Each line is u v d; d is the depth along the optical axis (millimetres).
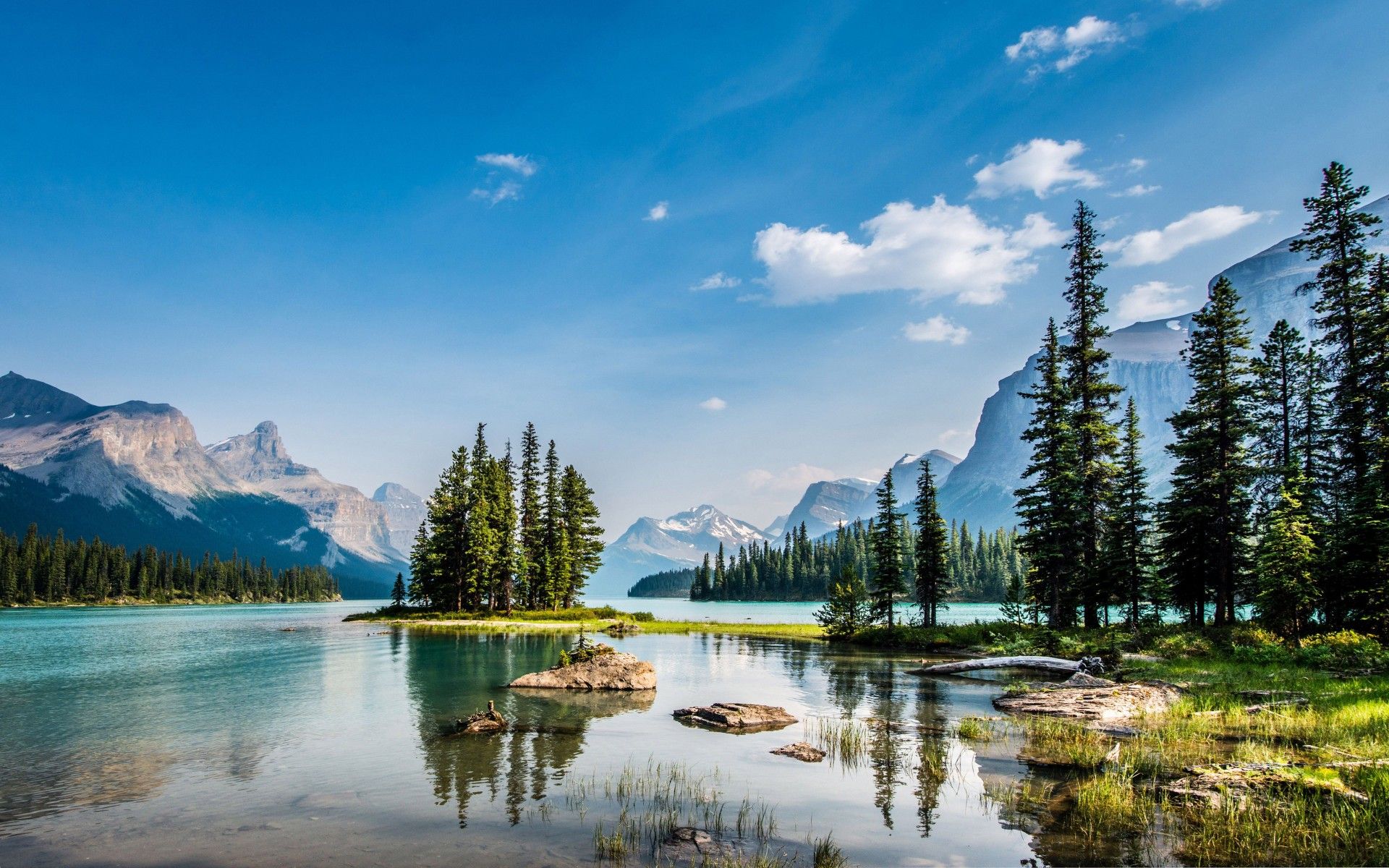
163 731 20453
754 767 16141
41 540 189000
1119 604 44688
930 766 16125
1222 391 42500
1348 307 39156
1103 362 46750
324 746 18438
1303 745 16578
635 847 11094
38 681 31844
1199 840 10953
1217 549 44250
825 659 43156
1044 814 12508
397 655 43156
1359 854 10164
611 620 81938
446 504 89938
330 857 10719
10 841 11555
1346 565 33406
